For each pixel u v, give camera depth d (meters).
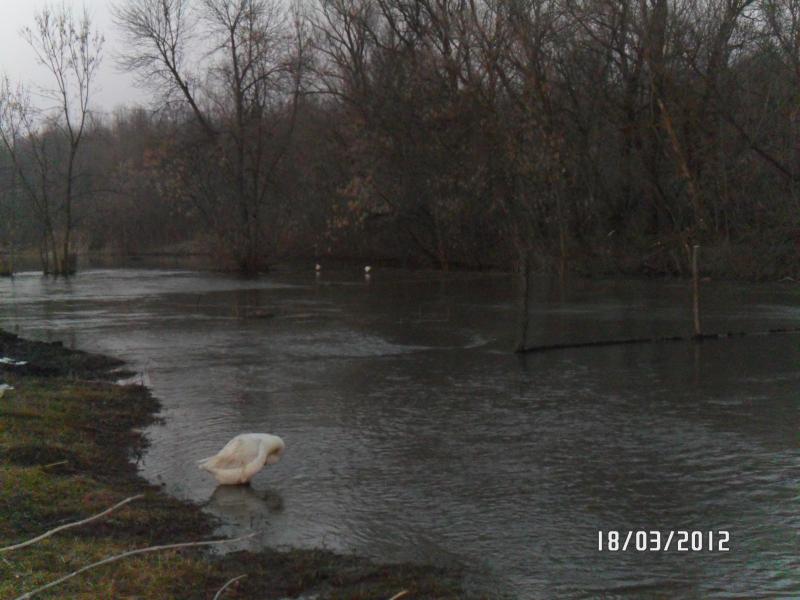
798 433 12.38
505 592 7.20
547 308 28.72
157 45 47.09
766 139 36.56
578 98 41.75
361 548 8.19
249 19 47.03
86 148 66.00
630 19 37.59
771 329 22.69
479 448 11.69
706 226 38.19
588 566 7.78
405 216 45.41
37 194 60.00
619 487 9.99
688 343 20.95
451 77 41.22
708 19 36.88
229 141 48.59
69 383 15.41
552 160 39.31
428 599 7.00
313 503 9.48
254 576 7.33
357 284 40.03
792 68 35.00
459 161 41.88
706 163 37.69
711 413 13.65
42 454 10.25
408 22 43.75
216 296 34.81
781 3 34.91
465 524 8.84
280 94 48.38
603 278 39.78
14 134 51.44
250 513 9.14
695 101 37.38
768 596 7.19
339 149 46.78
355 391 15.54
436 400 14.74
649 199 41.62
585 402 14.52
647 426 12.81
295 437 12.30
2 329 23.70
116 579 6.84
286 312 28.58
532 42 39.31
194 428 12.79
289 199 51.16
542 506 9.38
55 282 43.78
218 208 49.81
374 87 44.25
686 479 10.29
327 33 47.06
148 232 65.69
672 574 7.61
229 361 18.83
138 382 16.34
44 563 6.97
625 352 19.75
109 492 9.25
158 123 50.28
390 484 10.16
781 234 35.94
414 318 26.61
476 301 31.44
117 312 28.91
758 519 8.95
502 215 43.44
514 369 17.69
